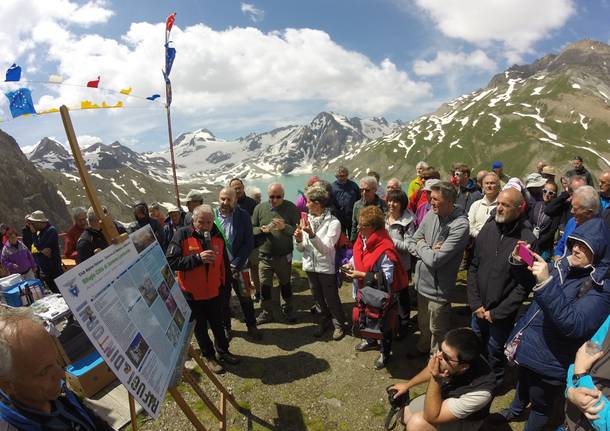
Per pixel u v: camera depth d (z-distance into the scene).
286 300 6.23
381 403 4.29
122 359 2.20
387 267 4.46
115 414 4.18
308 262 5.46
